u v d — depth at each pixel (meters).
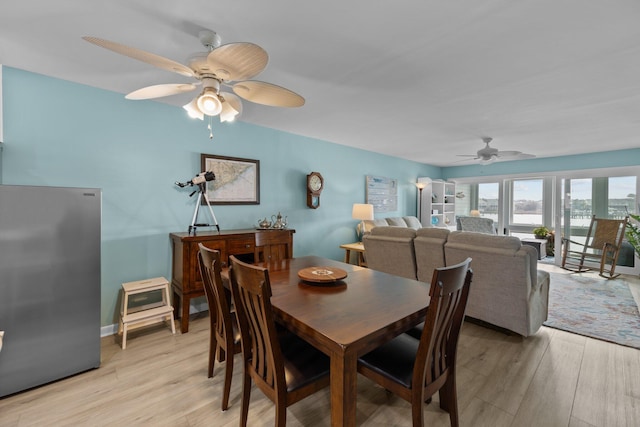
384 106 2.94
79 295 1.96
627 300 3.53
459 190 7.41
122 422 1.56
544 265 5.57
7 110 2.17
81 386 1.85
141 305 2.82
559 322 2.86
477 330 2.71
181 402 1.72
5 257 1.70
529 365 2.11
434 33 1.70
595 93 2.55
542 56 1.94
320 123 3.59
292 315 1.30
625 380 1.92
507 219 6.58
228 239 2.89
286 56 1.97
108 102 2.61
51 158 2.35
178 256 2.78
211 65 1.43
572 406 1.68
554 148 4.93
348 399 1.09
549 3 1.42
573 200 5.45
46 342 1.85
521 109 2.99
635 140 4.32
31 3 1.44
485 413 1.63
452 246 2.71
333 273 1.92
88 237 1.98
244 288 1.30
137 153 2.78
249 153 3.63
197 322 2.89
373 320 1.25
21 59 2.05
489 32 1.68
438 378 1.33
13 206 1.71
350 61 2.03
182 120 3.07
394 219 5.62
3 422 1.54
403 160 6.30
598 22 1.57
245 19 1.57
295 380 1.27
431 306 1.13
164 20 1.58
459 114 3.17
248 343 1.43
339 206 4.86
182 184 3.02
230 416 1.62
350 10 1.50
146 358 2.20
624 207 4.94
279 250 3.22
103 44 1.22
